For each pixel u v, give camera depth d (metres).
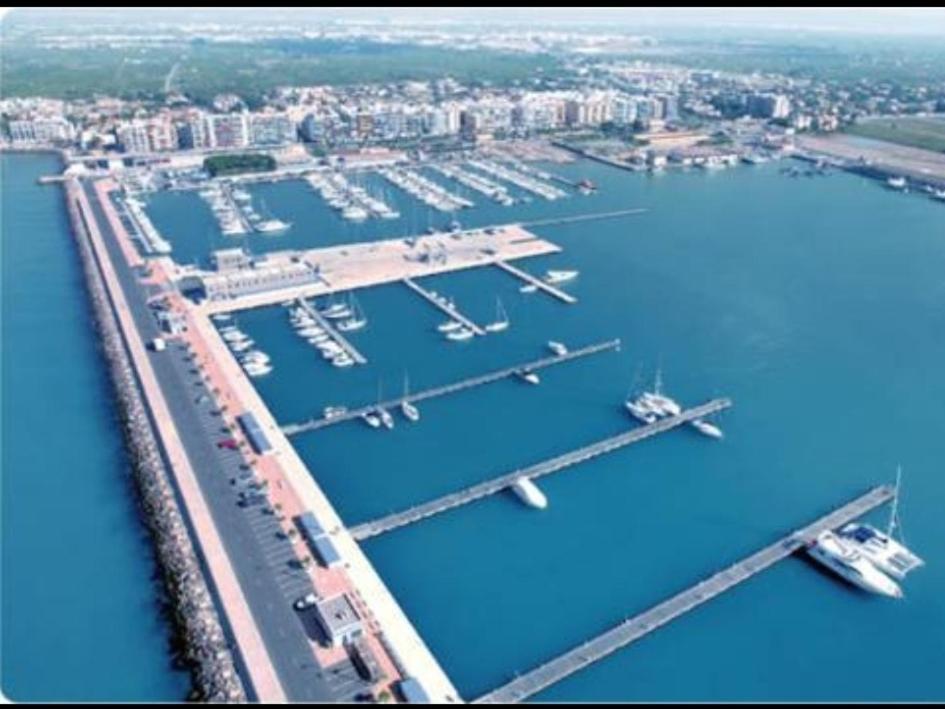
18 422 181.75
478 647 121.31
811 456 171.38
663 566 138.88
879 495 157.75
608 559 140.25
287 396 191.00
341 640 115.81
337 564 131.38
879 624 127.75
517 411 187.62
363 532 142.88
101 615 126.56
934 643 124.50
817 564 140.12
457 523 148.62
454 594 131.38
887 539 142.50
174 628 123.56
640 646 122.44
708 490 159.38
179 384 190.00
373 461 166.75
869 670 119.62
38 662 117.94
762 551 141.12
